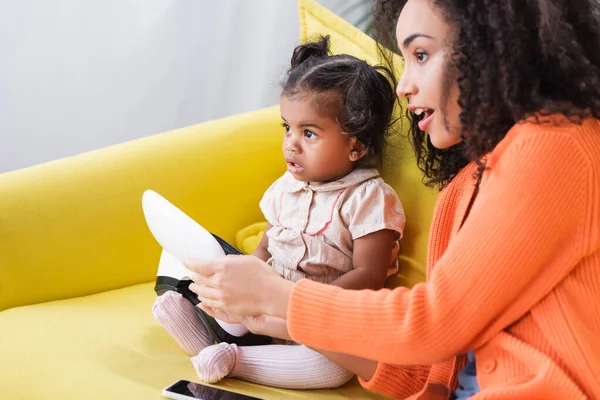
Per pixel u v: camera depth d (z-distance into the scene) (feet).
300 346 3.69
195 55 6.41
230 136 4.64
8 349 3.65
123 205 4.33
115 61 6.21
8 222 4.04
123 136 6.42
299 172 4.07
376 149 4.09
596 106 2.77
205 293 3.26
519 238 2.66
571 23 2.82
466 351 2.95
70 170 4.29
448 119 2.95
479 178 2.90
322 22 4.74
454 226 3.14
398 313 2.83
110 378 3.42
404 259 4.09
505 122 2.87
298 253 4.08
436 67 2.88
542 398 2.70
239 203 4.66
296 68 4.07
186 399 3.25
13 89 6.05
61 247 4.17
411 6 2.92
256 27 6.46
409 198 4.09
